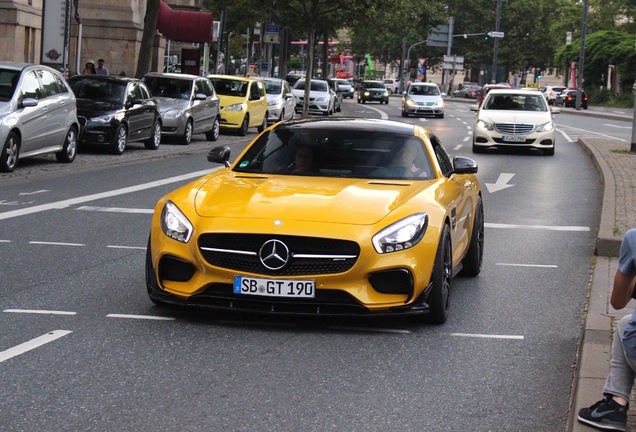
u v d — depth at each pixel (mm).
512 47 110500
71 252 10258
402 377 6121
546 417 5402
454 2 111062
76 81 23812
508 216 14664
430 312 7500
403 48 111812
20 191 15258
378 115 54094
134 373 5984
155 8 31953
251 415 5262
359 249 7008
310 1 47094
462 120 51469
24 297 8047
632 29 107812
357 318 7742
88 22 46375
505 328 7609
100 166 20094
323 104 50031
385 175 8266
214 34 47812
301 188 7754
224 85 34156
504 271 10211
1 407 5246
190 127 27984
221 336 6992
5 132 17219
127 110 23234
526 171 22750
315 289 7020
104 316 7473
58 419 5086
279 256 7008
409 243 7141
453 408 5520
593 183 20234
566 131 42969
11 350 6406
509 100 29047
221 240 7129
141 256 10188
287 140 8758
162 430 4977
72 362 6184
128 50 46688
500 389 5938
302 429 5062
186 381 5855
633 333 4691
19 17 38000
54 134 19203
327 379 6008
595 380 5609
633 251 4629
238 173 8344
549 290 9234
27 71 18469
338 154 8492
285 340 6953
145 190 16047
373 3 47000
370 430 5086
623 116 62719
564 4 113500
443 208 7648
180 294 7227
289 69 135000
